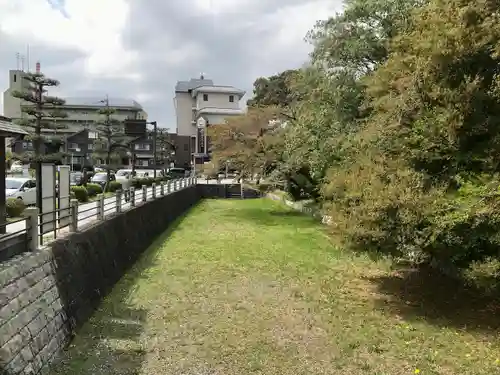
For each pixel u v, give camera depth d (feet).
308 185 80.23
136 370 20.75
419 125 25.80
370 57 47.52
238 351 22.98
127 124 101.50
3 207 26.76
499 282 21.81
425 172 25.72
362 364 21.29
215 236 60.59
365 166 28.68
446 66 24.31
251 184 102.01
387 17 44.83
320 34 50.75
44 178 29.07
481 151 23.85
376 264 39.60
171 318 27.76
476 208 21.66
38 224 24.00
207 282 36.32
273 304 30.55
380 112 33.22
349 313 28.22
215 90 229.45
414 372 20.29
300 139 60.29
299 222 74.95
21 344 17.58
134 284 35.55
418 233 23.65
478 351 22.07
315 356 22.36
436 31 24.27
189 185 112.98
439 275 33.14
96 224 34.35
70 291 25.22
